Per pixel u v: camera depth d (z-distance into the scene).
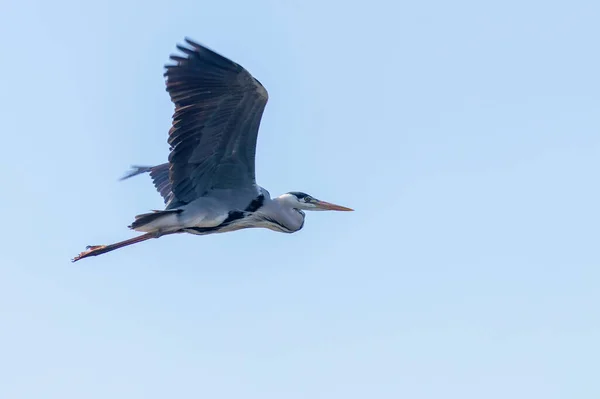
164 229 15.80
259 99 14.98
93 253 16.31
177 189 15.78
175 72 14.45
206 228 16.30
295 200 17.53
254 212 16.52
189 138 15.22
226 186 16.12
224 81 14.66
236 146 15.61
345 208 17.81
